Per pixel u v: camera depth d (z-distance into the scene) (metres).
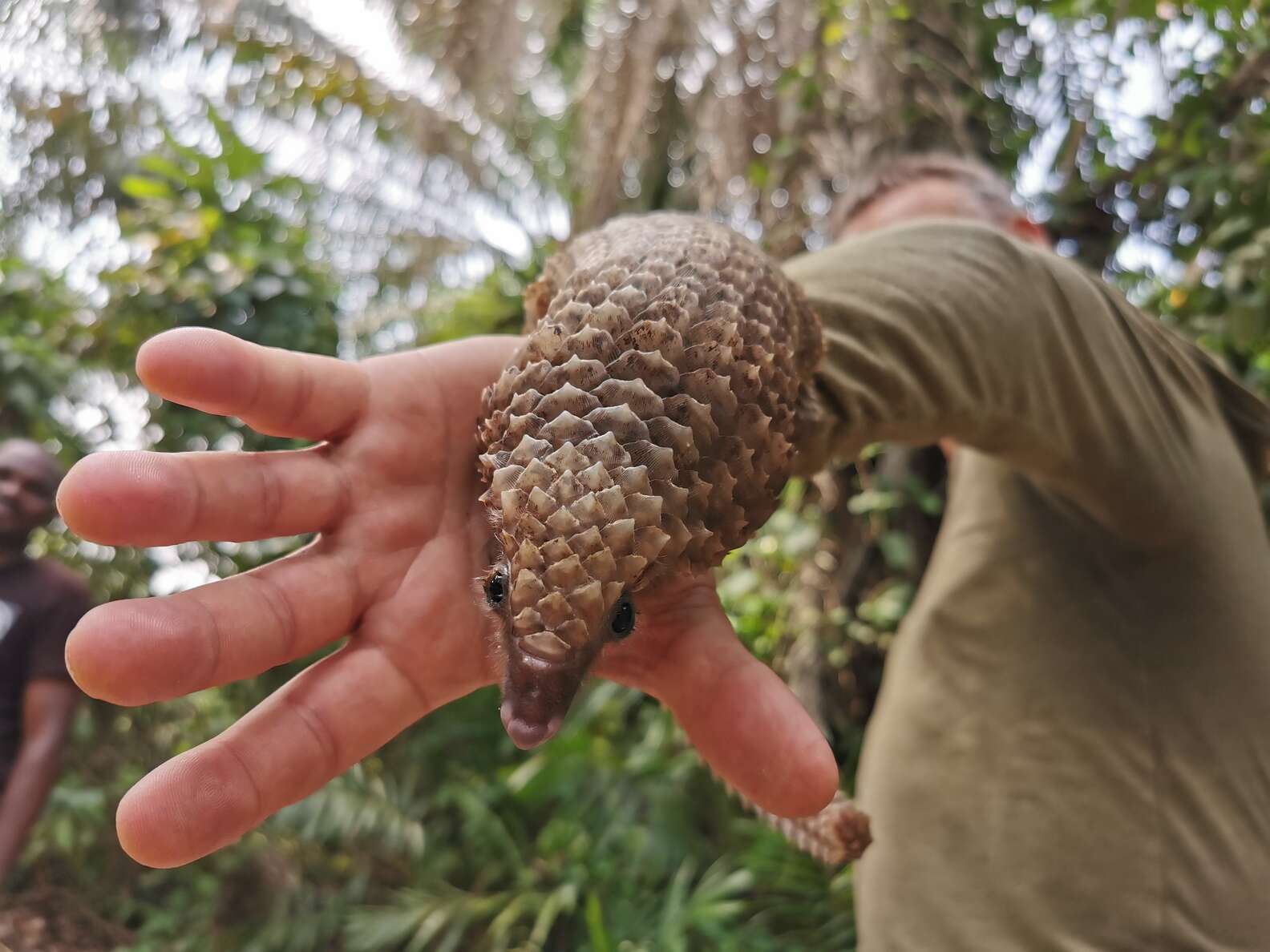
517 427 0.24
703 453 0.24
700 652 0.25
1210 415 0.40
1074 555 0.40
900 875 0.39
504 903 0.95
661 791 0.94
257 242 1.05
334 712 0.24
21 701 0.70
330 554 0.25
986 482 0.44
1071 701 0.38
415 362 0.29
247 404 0.24
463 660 0.26
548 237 1.18
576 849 0.95
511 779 0.95
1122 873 0.36
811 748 0.23
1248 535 0.38
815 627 0.89
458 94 1.11
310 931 0.98
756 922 0.87
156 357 0.23
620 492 0.22
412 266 1.22
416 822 0.99
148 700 0.22
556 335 0.24
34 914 1.02
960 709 0.40
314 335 1.04
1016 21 0.97
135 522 0.23
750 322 0.25
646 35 0.99
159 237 1.01
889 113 0.91
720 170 0.98
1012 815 0.38
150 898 1.07
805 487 0.91
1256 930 0.34
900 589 0.87
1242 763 0.36
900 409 0.29
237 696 1.07
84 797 1.00
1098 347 0.34
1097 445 0.34
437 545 0.27
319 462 0.26
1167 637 0.37
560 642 0.22
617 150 1.03
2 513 0.69
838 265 0.32
